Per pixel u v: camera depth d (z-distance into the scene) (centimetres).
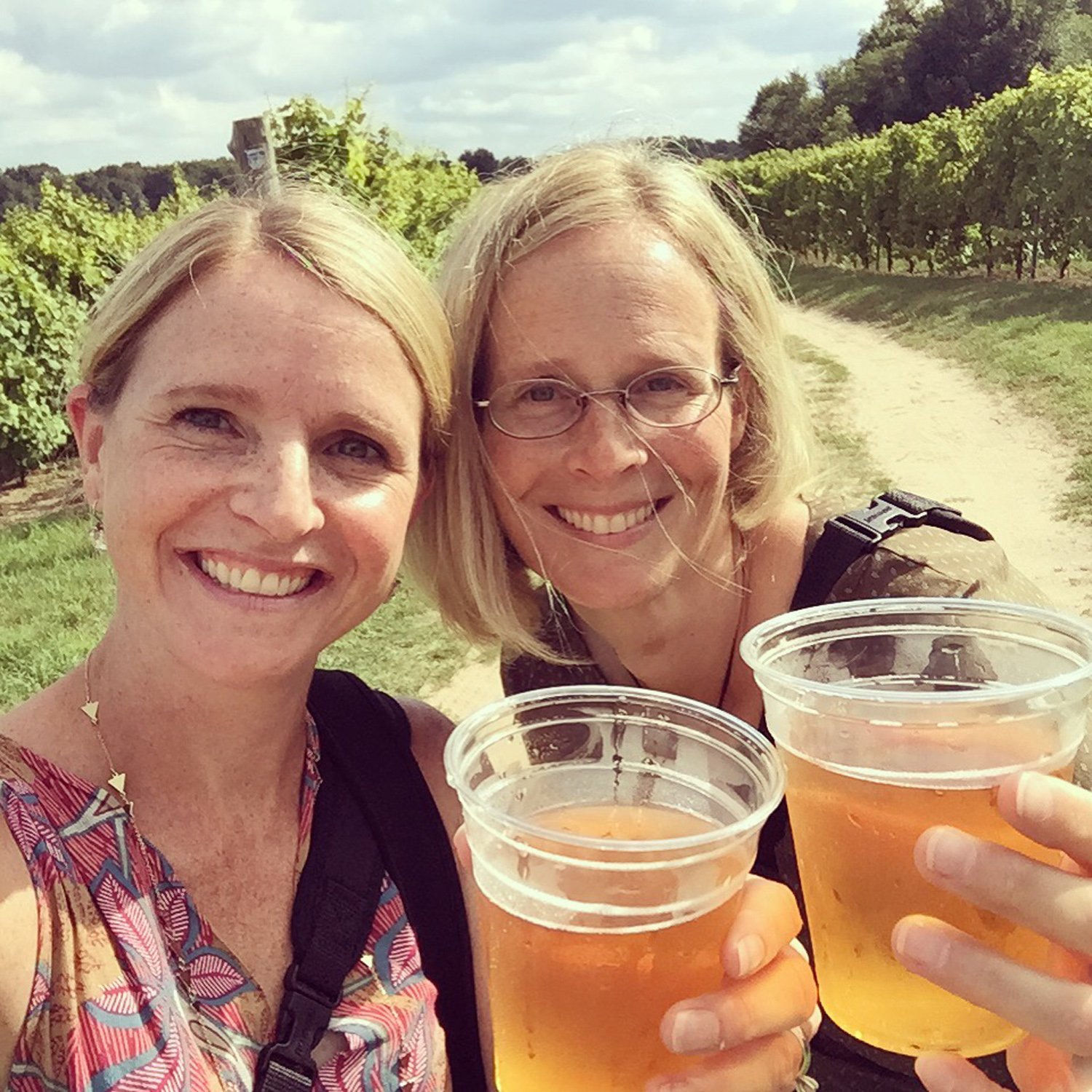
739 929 32
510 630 61
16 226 430
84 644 186
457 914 50
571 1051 31
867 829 31
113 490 45
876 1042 33
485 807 30
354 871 48
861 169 784
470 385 58
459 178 504
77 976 40
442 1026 49
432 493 61
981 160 613
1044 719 30
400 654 174
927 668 38
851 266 912
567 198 55
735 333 59
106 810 43
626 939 30
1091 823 28
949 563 54
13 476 338
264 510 42
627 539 57
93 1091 39
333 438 45
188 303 44
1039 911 28
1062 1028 28
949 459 290
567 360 54
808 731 32
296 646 45
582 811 36
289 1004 44
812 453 64
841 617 38
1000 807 29
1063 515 233
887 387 396
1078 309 463
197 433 44
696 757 36
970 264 643
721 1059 32
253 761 47
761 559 61
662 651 61
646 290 54
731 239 58
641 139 61
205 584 44
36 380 318
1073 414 312
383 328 46
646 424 55
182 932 44
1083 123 521
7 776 41
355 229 46
